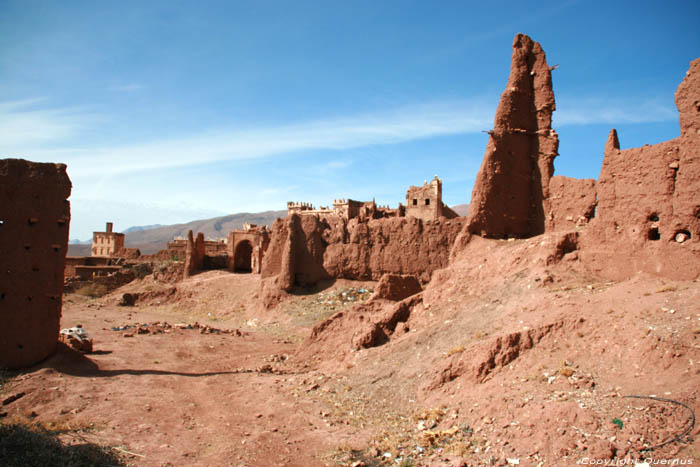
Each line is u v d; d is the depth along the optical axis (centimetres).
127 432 1449
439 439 1266
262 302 4616
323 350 2453
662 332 1253
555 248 1967
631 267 1711
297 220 4841
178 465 1224
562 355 1377
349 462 1230
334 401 1723
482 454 1138
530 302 1716
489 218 2748
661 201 1639
